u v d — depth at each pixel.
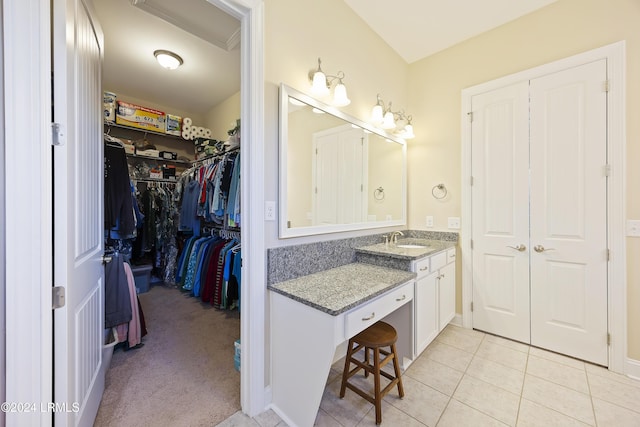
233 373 1.81
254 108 1.39
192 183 3.52
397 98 2.70
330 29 1.91
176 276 3.63
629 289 1.77
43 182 0.83
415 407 1.48
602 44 1.86
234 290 2.74
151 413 1.44
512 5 2.08
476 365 1.88
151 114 3.62
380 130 2.43
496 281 2.33
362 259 2.10
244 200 1.43
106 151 1.83
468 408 1.47
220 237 3.30
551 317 2.06
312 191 1.76
